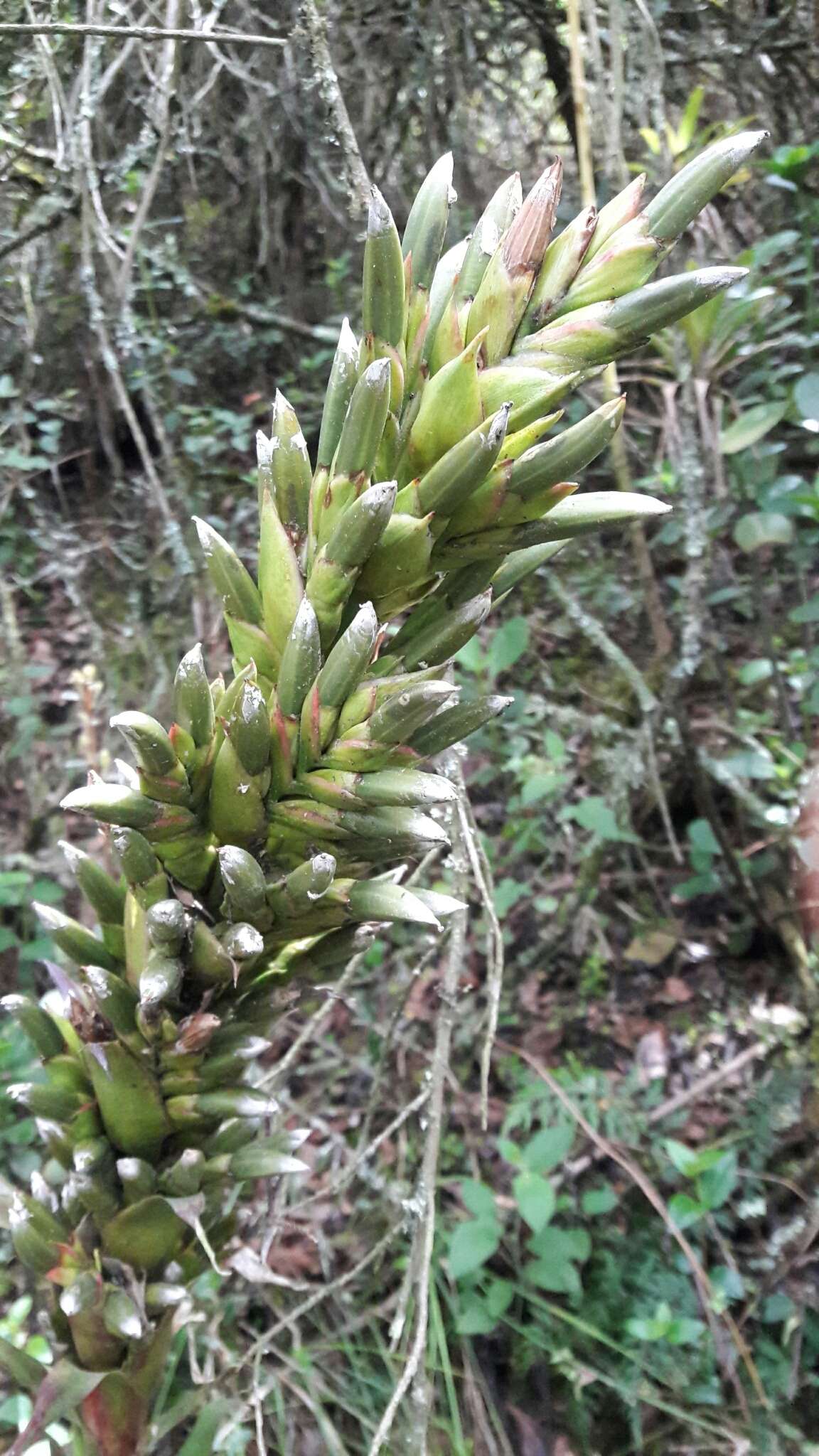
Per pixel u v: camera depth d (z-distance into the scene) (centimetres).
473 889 99
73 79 91
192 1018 30
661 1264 81
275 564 27
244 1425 73
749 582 112
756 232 117
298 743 27
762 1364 77
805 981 88
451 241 121
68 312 126
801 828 87
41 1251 34
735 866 97
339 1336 81
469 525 26
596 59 84
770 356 110
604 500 27
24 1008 33
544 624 120
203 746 27
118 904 33
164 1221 32
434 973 97
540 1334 78
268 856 29
